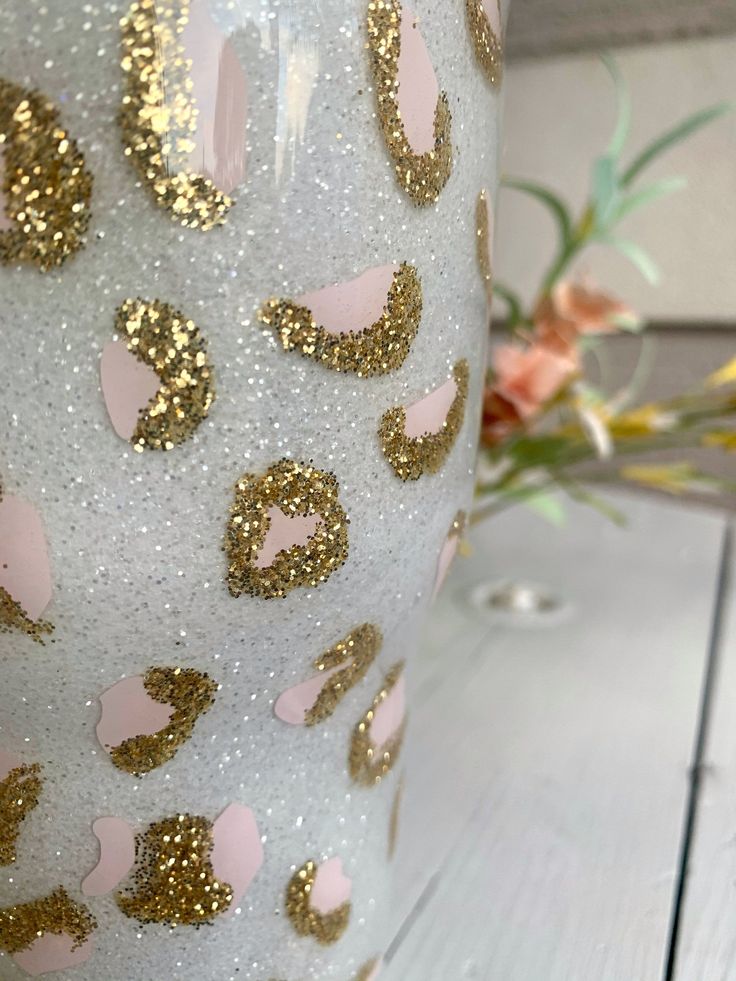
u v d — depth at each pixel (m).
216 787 0.11
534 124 0.47
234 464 0.09
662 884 0.17
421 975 0.15
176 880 0.11
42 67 0.07
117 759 0.10
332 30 0.08
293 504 0.09
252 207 0.08
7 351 0.08
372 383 0.09
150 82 0.08
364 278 0.09
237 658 0.10
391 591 0.11
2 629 0.09
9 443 0.08
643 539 0.37
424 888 0.17
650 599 0.31
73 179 0.08
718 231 0.43
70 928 0.11
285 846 0.11
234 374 0.08
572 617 0.29
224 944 0.11
